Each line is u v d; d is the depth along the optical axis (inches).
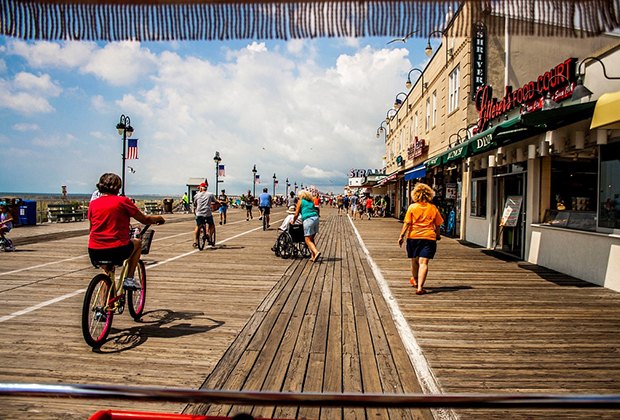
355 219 1190.9
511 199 417.1
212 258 407.5
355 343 173.9
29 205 784.3
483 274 330.6
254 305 233.0
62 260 389.4
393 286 285.0
